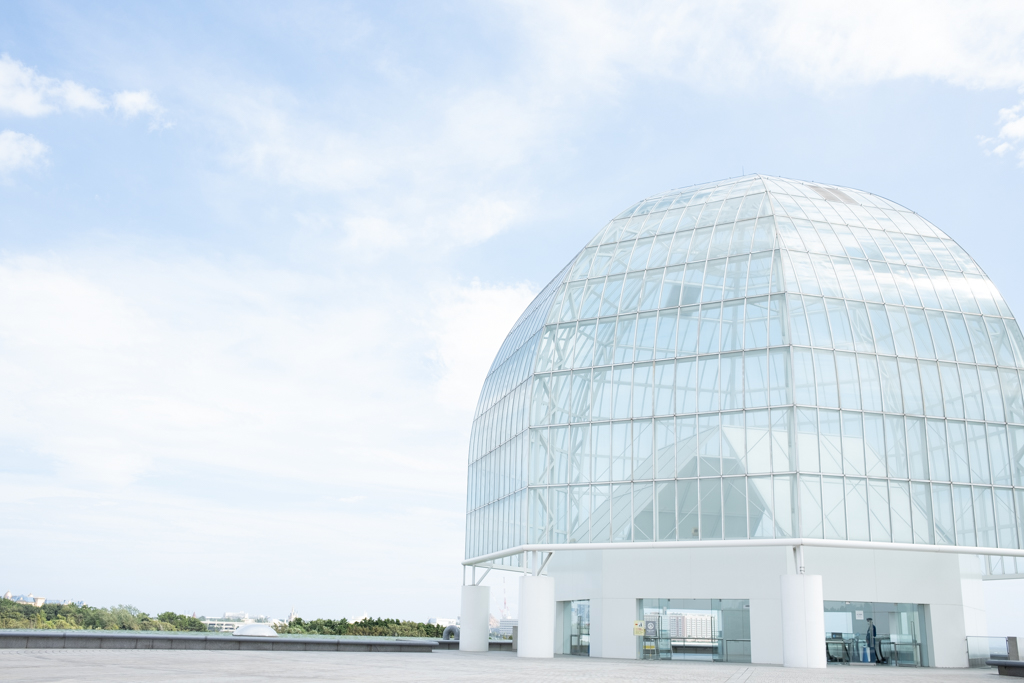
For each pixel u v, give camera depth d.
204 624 78.88
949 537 33.66
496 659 34.06
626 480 36.31
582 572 40.72
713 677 23.62
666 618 37.31
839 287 36.34
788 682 22.05
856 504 33.03
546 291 48.09
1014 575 35.34
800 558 32.06
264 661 26.27
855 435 33.81
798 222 39.22
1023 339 38.00
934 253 39.44
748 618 35.91
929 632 35.97
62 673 18.31
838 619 35.62
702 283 37.88
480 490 48.09
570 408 38.91
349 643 39.66
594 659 36.19
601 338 39.25
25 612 71.88
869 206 42.53
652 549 38.09
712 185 45.88
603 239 43.66
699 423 35.34
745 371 35.06
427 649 42.19
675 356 36.84
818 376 34.22
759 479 33.50
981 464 35.00
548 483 38.47
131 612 76.44
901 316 36.38
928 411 35.00
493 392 48.31
